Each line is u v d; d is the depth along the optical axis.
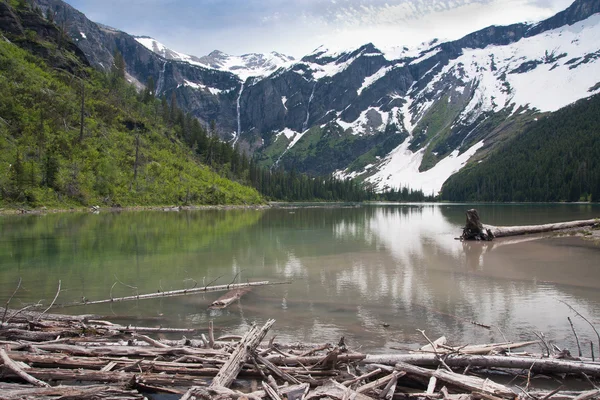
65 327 10.74
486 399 7.13
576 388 8.05
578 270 20.66
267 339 10.82
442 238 35.75
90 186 71.56
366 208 121.81
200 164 123.94
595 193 149.75
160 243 30.25
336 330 11.66
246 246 29.50
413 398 7.35
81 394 6.94
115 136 95.56
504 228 36.84
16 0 126.50
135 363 8.24
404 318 12.84
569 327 11.84
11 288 16.50
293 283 17.94
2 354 7.94
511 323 12.27
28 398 6.64
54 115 81.38
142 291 16.39
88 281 17.97
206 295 15.91
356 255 25.75
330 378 8.06
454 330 11.66
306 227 46.56
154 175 89.94
